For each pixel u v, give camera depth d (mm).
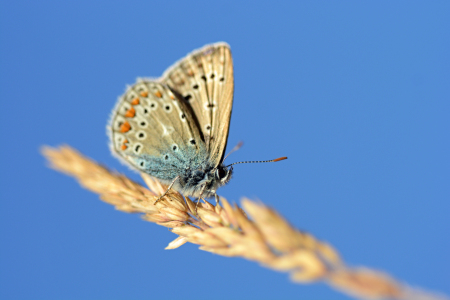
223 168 221
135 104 217
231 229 200
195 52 219
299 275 132
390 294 111
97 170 211
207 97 219
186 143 219
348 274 120
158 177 219
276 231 159
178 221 207
